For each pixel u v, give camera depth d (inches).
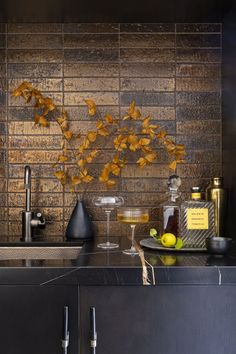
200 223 69.7
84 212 80.1
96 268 54.6
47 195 85.4
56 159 85.5
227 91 81.1
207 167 85.7
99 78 85.4
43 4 75.0
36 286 54.9
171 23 85.4
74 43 85.3
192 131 85.8
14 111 85.1
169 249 66.1
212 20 84.2
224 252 62.9
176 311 55.5
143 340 55.4
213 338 55.7
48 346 54.9
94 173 85.5
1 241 78.7
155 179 85.7
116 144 83.5
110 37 85.4
